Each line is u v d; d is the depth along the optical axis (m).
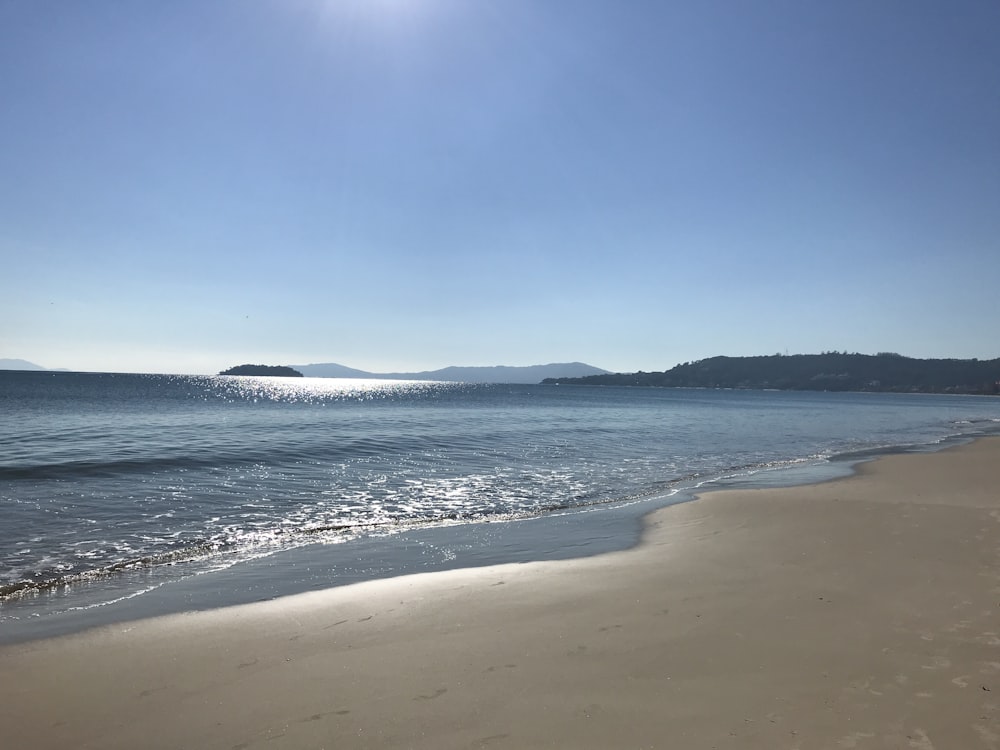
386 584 7.77
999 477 17.58
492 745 3.99
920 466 20.16
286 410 49.97
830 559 8.75
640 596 7.14
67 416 36.69
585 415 51.53
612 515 12.86
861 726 4.12
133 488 14.77
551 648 5.59
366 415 44.69
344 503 14.00
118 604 7.16
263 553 9.74
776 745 3.91
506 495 15.34
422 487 16.22
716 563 8.68
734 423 45.31
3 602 7.24
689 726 4.17
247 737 4.16
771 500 13.66
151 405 52.75
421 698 4.66
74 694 4.83
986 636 5.74
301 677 5.07
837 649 5.46
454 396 104.62
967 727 4.09
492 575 8.16
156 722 4.39
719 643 5.64
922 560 8.60
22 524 11.14
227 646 5.78
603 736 4.06
